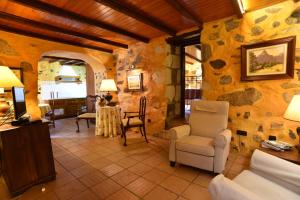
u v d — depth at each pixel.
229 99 2.98
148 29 3.45
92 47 4.52
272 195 1.20
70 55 4.59
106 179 2.23
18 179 1.94
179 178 2.23
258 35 2.63
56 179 2.24
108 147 3.40
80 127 5.23
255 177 1.42
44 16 2.71
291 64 2.36
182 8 2.49
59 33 3.49
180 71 4.28
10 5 2.36
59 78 7.53
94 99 5.87
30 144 2.05
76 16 2.70
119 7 2.39
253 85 2.73
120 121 4.17
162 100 3.99
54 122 5.81
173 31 3.50
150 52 4.16
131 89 4.64
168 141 3.76
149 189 2.00
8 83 2.11
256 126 2.73
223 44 2.99
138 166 2.57
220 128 2.58
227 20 2.92
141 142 3.70
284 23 2.41
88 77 6.18
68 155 3.01
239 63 2.84
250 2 2.42
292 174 1.27
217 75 3.09
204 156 2.23
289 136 2.45
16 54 3.31
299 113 1.57
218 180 1.03
